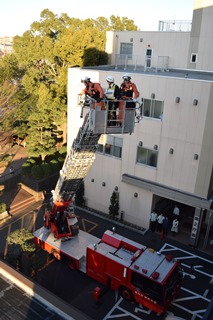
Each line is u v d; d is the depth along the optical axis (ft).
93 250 48.60
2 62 105.09
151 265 44.57
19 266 51.03
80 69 67.36
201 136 55.77
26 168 83.46
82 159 44.88
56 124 97.86
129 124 37.81
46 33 108.17
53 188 83.76
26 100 99.04
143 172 64.23
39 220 68.80
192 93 54.75
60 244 54.49
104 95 36.81
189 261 57.62
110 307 46.70
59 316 31.09
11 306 31.96
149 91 59.26
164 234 64.28
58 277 52.06
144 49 90.94
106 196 71.00
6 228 65.21
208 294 50.01
